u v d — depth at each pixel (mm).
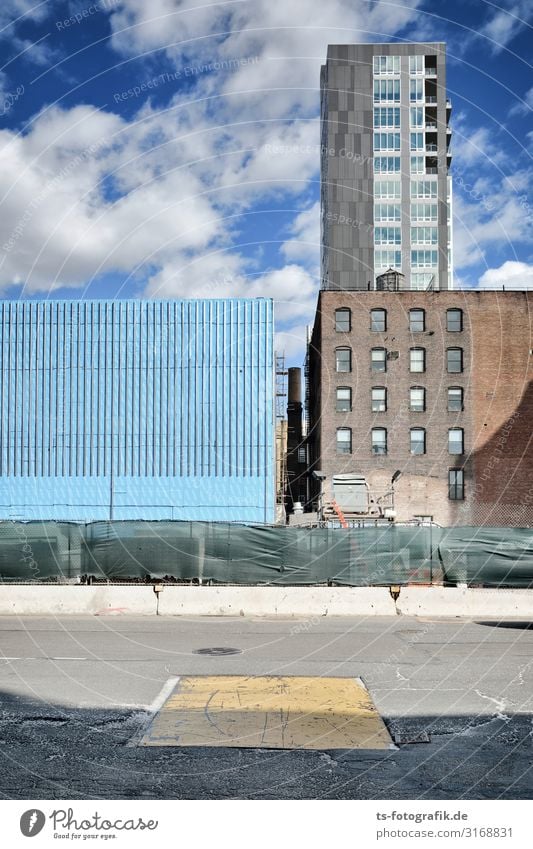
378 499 54062
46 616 19547
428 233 100000
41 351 52062
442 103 102500
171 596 20141
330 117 101188
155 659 12273
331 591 20188
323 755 7129
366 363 59875
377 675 10914
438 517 57969
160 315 52000
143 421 51281
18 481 51125
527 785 6430
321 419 59281
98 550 21281
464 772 6707
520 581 21422
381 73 102500
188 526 21344
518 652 13219
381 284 64625
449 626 17484
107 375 51719
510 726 8164
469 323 60188
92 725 8086
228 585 21062
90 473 51000
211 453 50875
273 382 51312
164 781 6418
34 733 7777
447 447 58875
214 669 11352
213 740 7547
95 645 13930
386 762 6945
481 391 59594
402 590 20188
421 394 59594
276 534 21344
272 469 50625
